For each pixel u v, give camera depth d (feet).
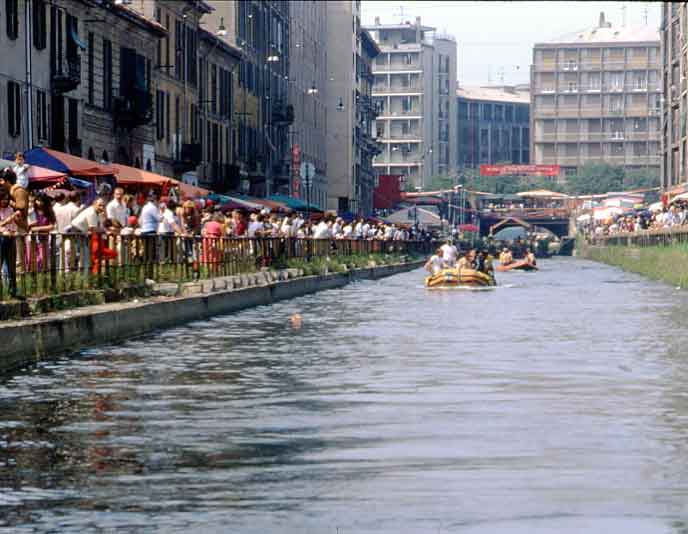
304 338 123.95
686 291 238.48
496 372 91.50
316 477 52.06
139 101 286.05
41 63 238.48
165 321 139.64
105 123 273.95
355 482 51.06
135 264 146.30
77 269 126.62
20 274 110.83
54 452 58.03
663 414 69.67
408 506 46.75
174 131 327.88
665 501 47.39
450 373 90.84
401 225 545.85
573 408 72.08
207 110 363.97
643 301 200.34
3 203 114.93
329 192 619.67
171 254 159.94
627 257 409.28
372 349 111.24
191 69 345.31
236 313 166.30
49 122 242.37
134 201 174.50
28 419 68.44
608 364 97.50
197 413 70.54
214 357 103.71
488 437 61.87
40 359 101.96
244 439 61.46
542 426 65.31
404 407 72.74
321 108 585.22
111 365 97.09
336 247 301.63
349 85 617.21
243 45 413.39
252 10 428.97
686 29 444.96
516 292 236.63
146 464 55.01
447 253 296.71
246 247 202.90
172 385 83.92
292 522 44.42
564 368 94.27
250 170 420.36
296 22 517.14
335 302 197.26
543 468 53.78
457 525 43.91
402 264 388.78
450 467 54.08
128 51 284.41
